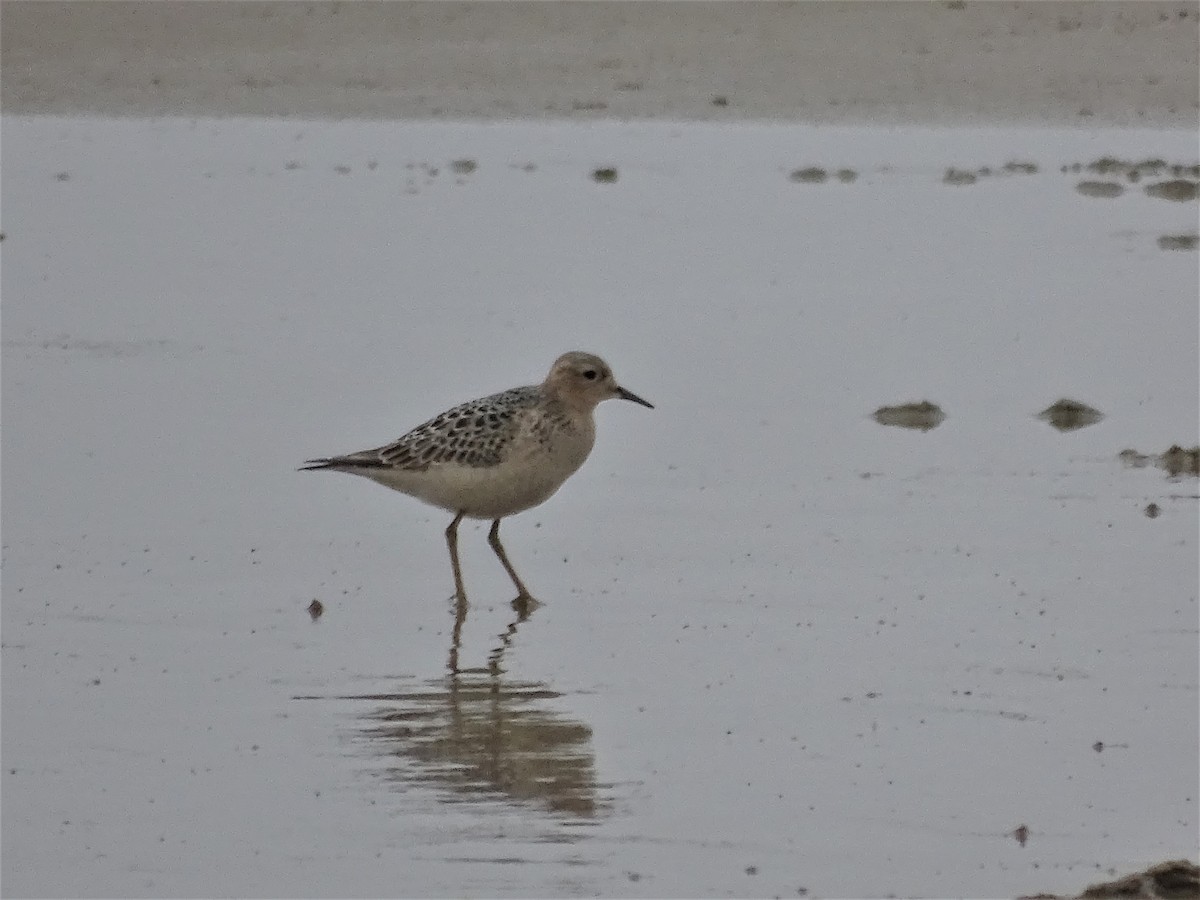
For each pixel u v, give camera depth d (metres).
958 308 19.06
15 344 18.48
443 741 10.27
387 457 13.20
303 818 9.30
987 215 22.45
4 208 23.67
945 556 12.98
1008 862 8.66
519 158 26.02
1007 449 15.26
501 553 13.16
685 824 9.14
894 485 14.49
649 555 13.34
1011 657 11.23
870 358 17.67
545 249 21.61
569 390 13.16
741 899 8.35
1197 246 21.11
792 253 21.23
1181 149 25.59
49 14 32.38
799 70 29.50
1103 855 8.72
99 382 17.27
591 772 9.80
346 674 11.38
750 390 16.92
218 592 12.81
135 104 29.12
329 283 20.45
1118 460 14.93
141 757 10.12
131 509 14.37
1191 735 10.09
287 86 29.77
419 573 13.36
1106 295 19.34
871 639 11.60
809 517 13.88
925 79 28.94
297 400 16.72
